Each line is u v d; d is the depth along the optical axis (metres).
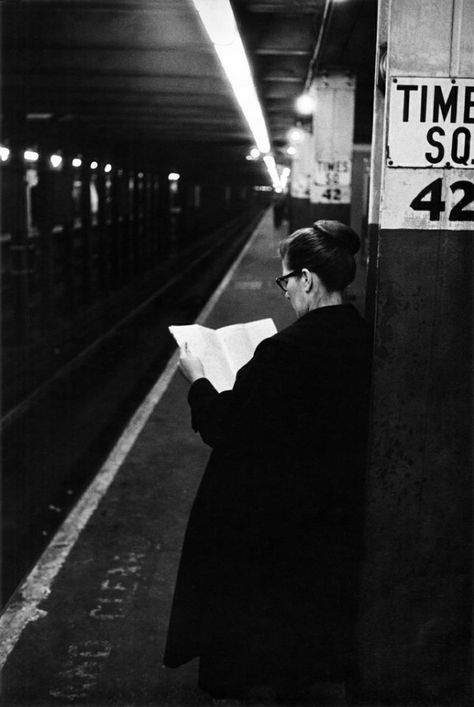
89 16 9.84
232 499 2.57
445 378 2.56
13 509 7.04
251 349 2.85
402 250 2.50
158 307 21.94
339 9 7.86
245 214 105.44
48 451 8.73
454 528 2.65
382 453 2.60
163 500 5.66
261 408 2.44
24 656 3.63
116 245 26.84
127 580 4.43
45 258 17.06
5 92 12.87
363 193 20.11
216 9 5.18
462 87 2.44
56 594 4.25
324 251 2.54
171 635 2.70
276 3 8.91
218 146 30.89
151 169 34.69
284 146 33.91
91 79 12.91
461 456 2.60
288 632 2.60
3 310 17.81
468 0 2.40
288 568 2.58
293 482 2.53
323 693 3.10
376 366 2.55
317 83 12.29
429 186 2.47
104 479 6.04
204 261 35.88
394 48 2.43
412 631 2.70
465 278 2.51
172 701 3.28
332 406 2.49
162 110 16.77
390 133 2.46
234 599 2.61
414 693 2.72
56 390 11.66
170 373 9.69
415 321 2.53
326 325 2.50
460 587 2.68
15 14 9.65
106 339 16.42
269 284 19.03
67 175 19.64
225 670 2.64
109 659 3.60
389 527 2.65
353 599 2.65
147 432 7.24
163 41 9.93
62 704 3.23
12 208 13.93
